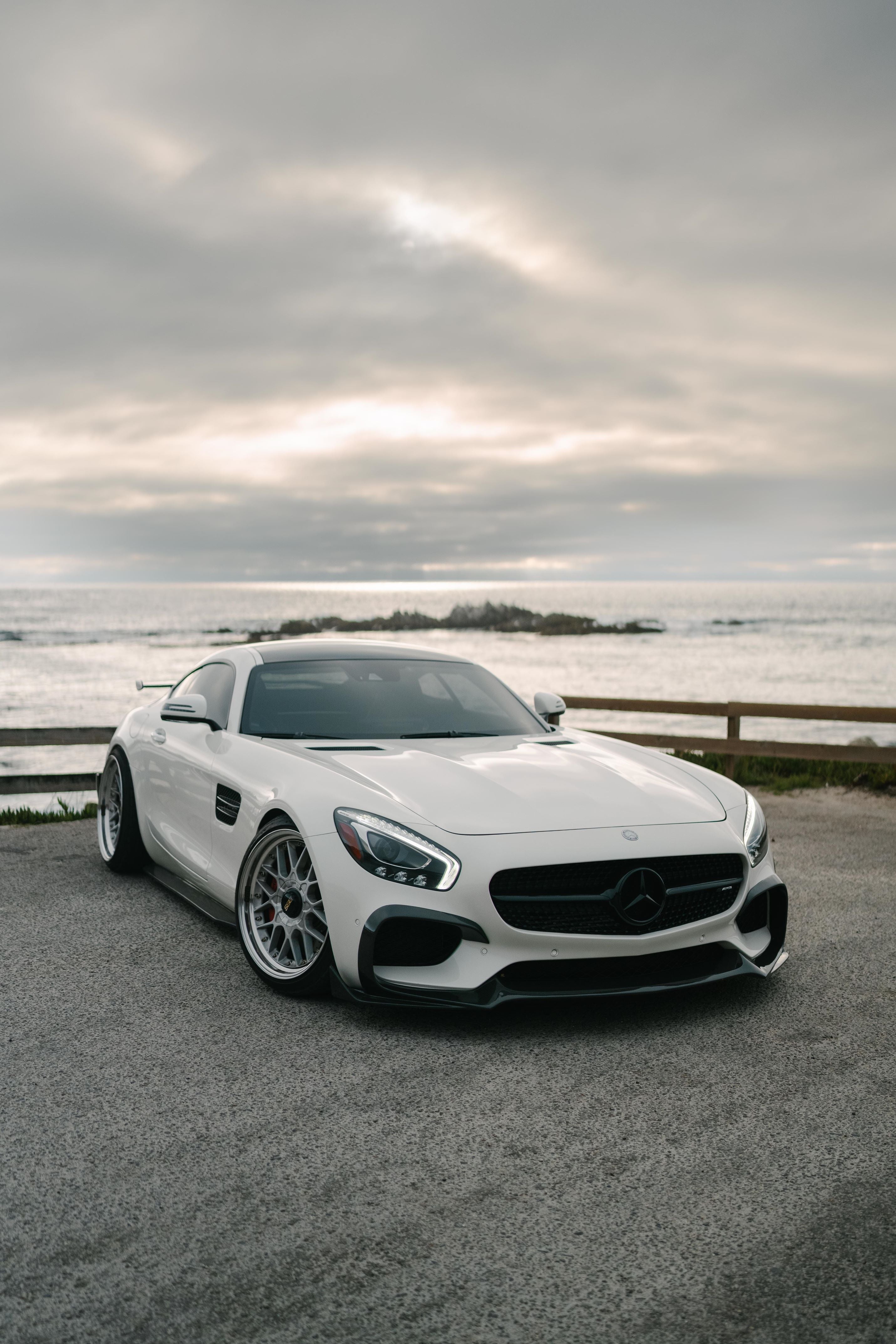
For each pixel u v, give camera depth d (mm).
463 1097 2689
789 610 168250
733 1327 1751
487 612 111188
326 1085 2750
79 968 3744
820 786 9273
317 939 3355
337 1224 2062
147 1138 2430
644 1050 3031
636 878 3188
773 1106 2652
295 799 3422
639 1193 2203
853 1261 1951
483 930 3082
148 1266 1903
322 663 4773
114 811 5449
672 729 25812
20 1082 2738
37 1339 1685
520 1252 1973
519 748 4102
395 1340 1703
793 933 4395
